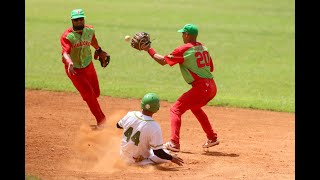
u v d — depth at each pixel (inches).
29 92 2058.3
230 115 1845.5
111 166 1244.5
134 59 2807.6
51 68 2541.8
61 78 2337.6
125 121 1248.2
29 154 1311.5
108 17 3873.0
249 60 2883.9
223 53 3024.1
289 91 2281.0
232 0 4808.1
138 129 1230.3
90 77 1593.3
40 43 3085.6
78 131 1556.3
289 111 1923.0
